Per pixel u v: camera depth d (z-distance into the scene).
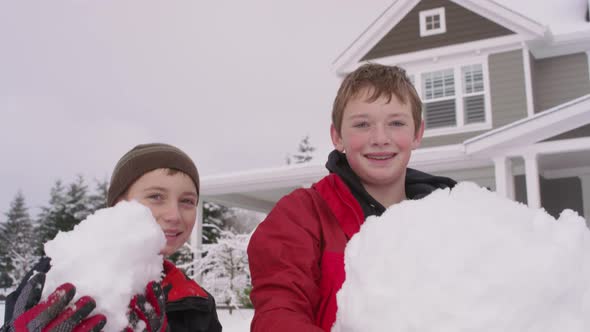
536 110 12.24
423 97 12.47
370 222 0.86
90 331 0.84
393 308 0.69
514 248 0.68
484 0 11.88
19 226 43.03
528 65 11.62
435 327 0.64
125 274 0.91
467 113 12.09
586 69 12.18
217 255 11.02
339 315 0.82
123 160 1.89
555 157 10.21
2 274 36.06
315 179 11.25
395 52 12.81
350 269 0.83
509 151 9.25
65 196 38.88
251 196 14.67
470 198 0.80
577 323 0.66
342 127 1.68
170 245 1.79
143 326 0.96
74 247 0.92
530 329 0.64
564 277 0.66
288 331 1.07
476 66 12.19
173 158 1.84
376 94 1.59
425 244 0.71
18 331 0.89
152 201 1.79
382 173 1.61
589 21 13.95
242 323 7.47
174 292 1.73
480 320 0.63
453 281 0.66
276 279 1.27
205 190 12.06
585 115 8.66
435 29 12.46
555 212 11.80
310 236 1.40
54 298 0.87
